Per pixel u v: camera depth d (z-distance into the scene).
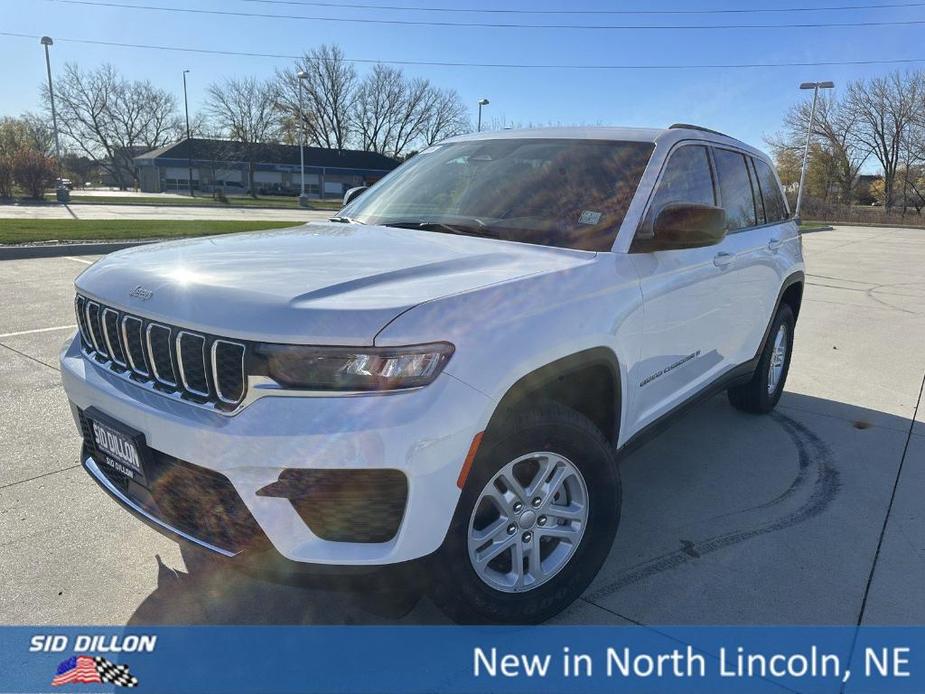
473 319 2.04
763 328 4.30
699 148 3.47
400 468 1.87
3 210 26.77
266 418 1.87
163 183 66.88
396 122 79.25
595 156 3.16
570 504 2.50
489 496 2.21
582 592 2.57
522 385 2.15
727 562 2.93
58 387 4.80
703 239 2.73
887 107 53.59
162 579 2.70
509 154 3.41
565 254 2.63
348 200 4.18
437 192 3.37
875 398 5.31
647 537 3.14
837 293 11.02
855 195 57.34
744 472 3.87
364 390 1.86
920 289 11.70
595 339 2.41
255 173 69.44
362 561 1.92
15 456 3.71
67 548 2.89
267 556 1.94
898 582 2.81
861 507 3.46
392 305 1.95
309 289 2.04
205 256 2.50
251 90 67.56
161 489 2.12
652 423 3.05
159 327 2.14
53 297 7.84
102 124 78.38
